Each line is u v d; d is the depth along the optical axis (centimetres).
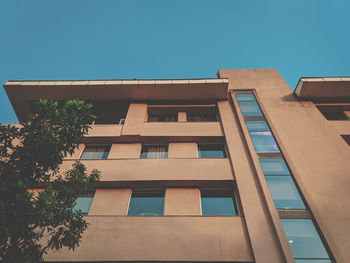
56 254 1028
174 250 1034
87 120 848
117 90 1953
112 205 1265
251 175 1328
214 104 2003
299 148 1468
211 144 1661
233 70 2433
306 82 1895
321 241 1026
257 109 1856
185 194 1313
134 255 1025
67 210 776
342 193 1191
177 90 1961
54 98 1972
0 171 707
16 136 771
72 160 1513
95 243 1068
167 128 1733
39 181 807
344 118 1928
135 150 1600
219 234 1082
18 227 667
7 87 1914
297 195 1216
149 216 1170
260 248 997
